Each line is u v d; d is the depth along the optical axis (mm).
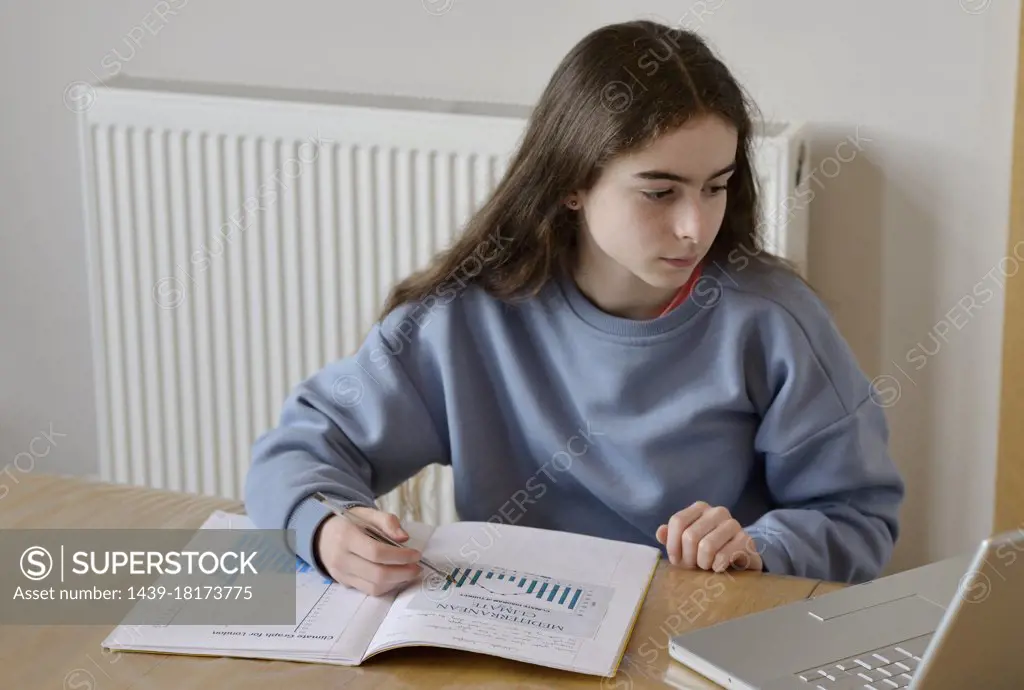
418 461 1476
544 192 1354
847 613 1064
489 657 1040
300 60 2158
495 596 1113
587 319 1400
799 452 1369
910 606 1075
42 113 2324
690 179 1244
